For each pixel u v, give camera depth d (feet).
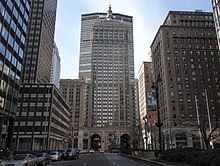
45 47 433.48
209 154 49.14
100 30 633.61
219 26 191.11
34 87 278.67
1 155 122.62
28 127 262.67
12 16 172.45
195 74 306.14
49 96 275.39
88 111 563.07
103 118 561.02
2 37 154.81
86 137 485.56
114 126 492.54
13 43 176.65
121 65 608.19
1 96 155.02
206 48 322.14
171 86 296.71
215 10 199.11
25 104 271.28
